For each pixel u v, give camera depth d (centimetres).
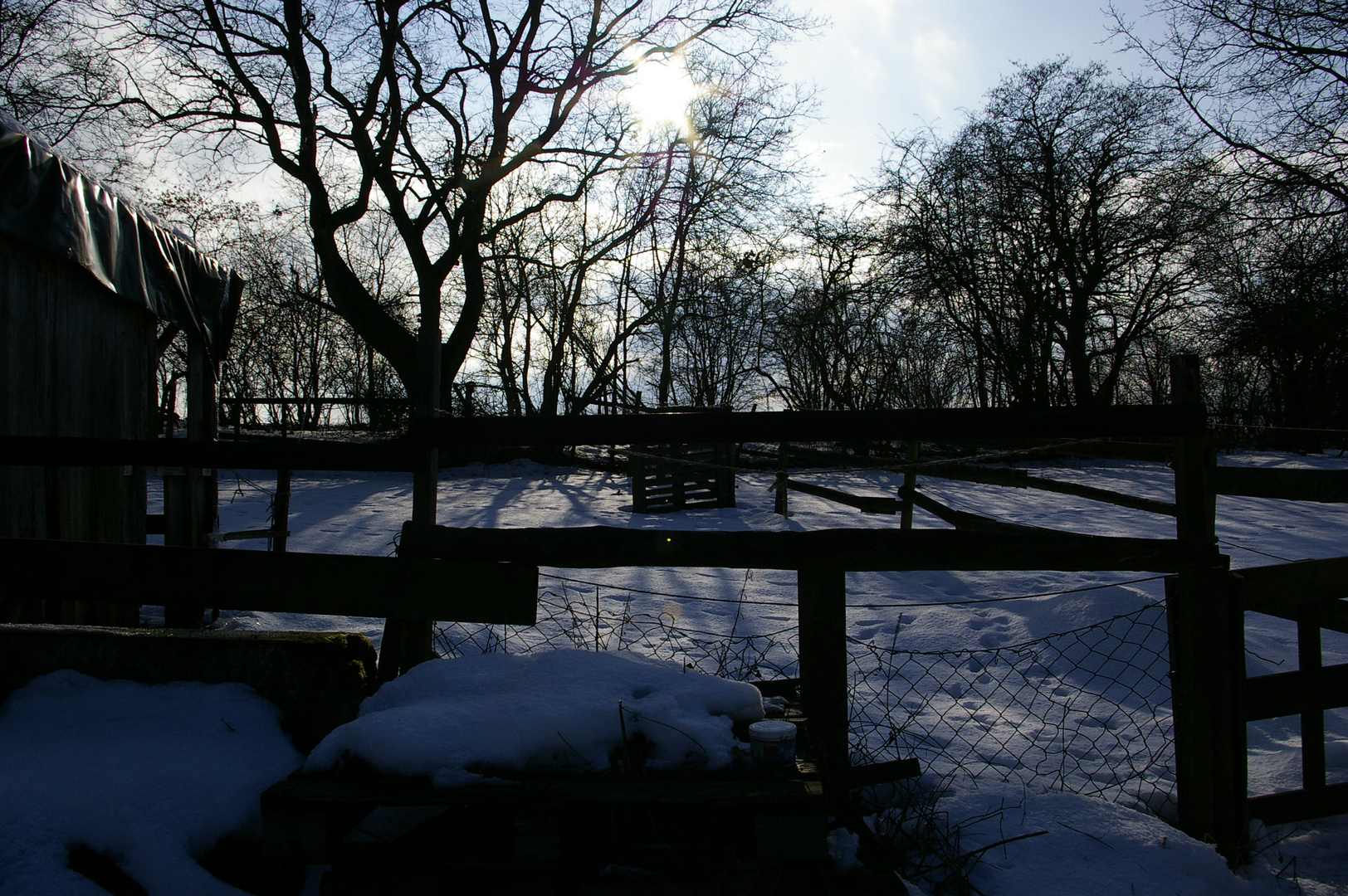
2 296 416
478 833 240
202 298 623
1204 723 298
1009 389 2977
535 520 1176
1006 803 303
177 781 256
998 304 2883
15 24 1578
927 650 521
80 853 236
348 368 3178
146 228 537
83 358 492
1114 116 2556
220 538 618
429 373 311
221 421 2180
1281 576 317
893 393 3086
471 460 2161
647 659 285
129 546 307
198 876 234
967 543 290
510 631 483
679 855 230
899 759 316
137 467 553
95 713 292
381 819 257
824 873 233
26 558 309
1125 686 453
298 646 307
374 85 1909
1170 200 2442
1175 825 311
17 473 425
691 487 1306
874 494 1477
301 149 1922
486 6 1941
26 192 414
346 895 224
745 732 256
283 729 301
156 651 309
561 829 223
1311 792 315
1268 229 1681
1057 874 265
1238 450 2416
